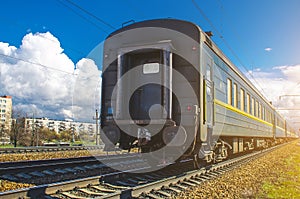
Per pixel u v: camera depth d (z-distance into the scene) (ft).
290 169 38.24
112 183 22.49
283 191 23.75
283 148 86.12
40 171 26.96
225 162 35.99
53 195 18.35
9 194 16.21
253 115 52.26
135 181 23.38
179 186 22.22
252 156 51.08
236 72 40.50
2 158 42.32
